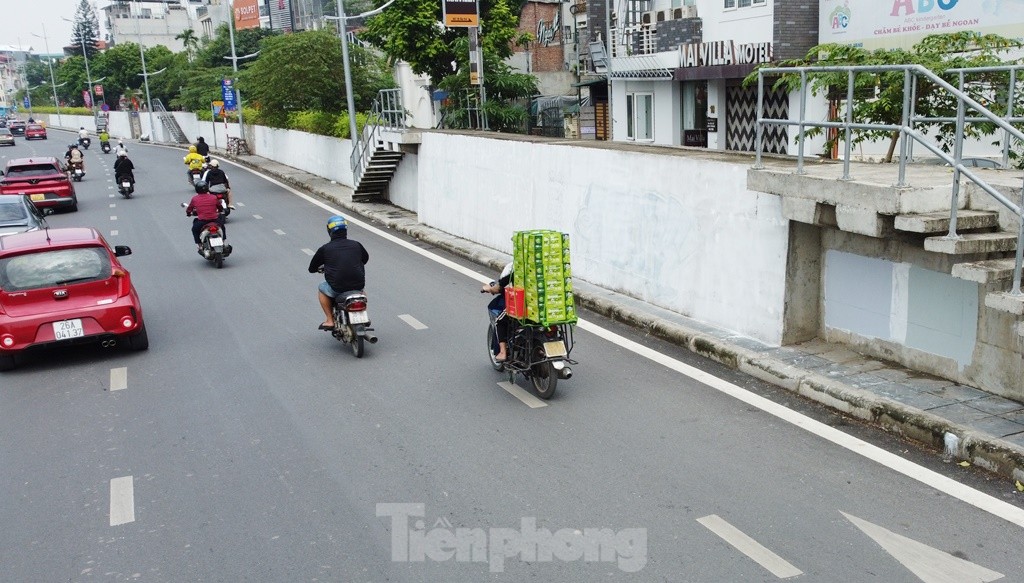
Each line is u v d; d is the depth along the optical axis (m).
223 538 5.98
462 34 33.69
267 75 38.03
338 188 28.66
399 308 12.69
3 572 5.66
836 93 15.30
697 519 5.93
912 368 8.37
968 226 7.20
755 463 6.79
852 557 5.37
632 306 11.52
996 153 14.40
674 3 25.64
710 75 23.03
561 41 43.59
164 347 11.18
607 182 12.41
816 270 9.31
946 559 5.31
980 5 15.90
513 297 8.64
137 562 5.71
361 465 7.11
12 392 9.62
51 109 117.00
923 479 6.38
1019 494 6.09
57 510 6.56
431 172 19.50
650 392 8.58
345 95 37.06
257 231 21.02
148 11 129.75
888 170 8.70
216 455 7.48
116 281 10.66
